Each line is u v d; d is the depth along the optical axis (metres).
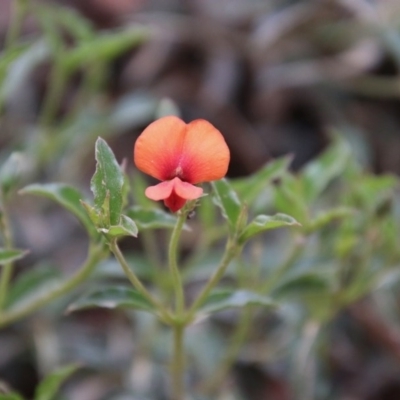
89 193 0.40
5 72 0.34
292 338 0.36
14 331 0.38
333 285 0.35
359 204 0.35
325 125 0.48
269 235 0.39
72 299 0.38
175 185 0.29
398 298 0.39
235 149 0.48
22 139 0.41
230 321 0.38
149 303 0.31
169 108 0.34
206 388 0.36
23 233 0.39
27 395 0.38
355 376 0.38
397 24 0.45
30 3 0.38
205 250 0.36
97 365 0.37
